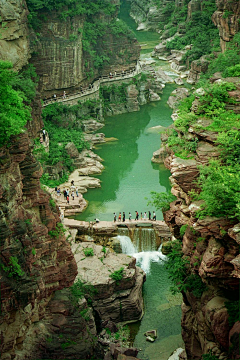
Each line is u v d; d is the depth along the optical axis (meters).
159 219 74.56
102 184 85.06
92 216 76.19
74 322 42.56
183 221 47.12
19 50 79.88
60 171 84.44
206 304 43.16
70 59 100.38
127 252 70.38
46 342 40.97
